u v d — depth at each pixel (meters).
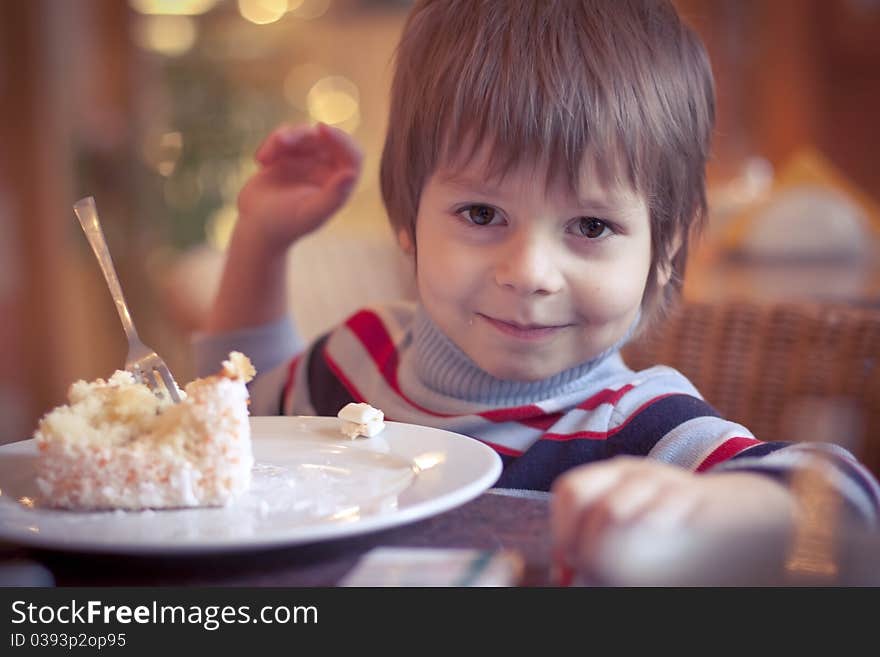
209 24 4.84
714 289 1.57
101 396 0.67
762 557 0.42
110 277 0.88
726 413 1.37
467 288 0.85
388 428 0.79
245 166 4.64
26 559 0.56
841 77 3.71
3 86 4.18
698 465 0.81
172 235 4.58
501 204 0.82
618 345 0.93
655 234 0.89
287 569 0.54
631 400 0.91
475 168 0.82
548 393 0.94
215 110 4.69
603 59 0.83
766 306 1.35
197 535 0.55
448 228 0.86
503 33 0.85
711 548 0.42
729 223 2.14
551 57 0.83
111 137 4.60
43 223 4.27
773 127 3.72
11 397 4.13
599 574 0.43
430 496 0.62
